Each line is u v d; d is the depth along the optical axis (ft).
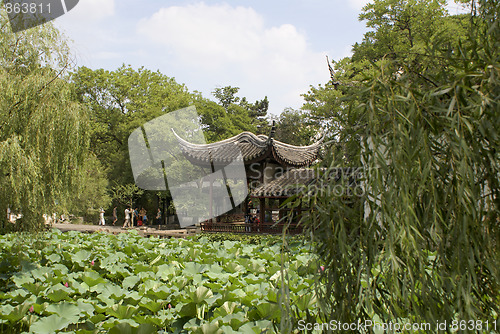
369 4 61.26
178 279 21.29
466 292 5.75
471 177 5.78
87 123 29.09
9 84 26.76
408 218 5.92
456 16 52.90
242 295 18.22
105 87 92.58
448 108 6.19
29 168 25.03
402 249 6.05
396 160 6.12
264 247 32.17
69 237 39.19
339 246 6.47
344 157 6.75
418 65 6.98
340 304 6.66
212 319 16.06
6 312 16.51
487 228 6.15
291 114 111.14
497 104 5.89
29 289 19.08
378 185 6.10
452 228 6.20
